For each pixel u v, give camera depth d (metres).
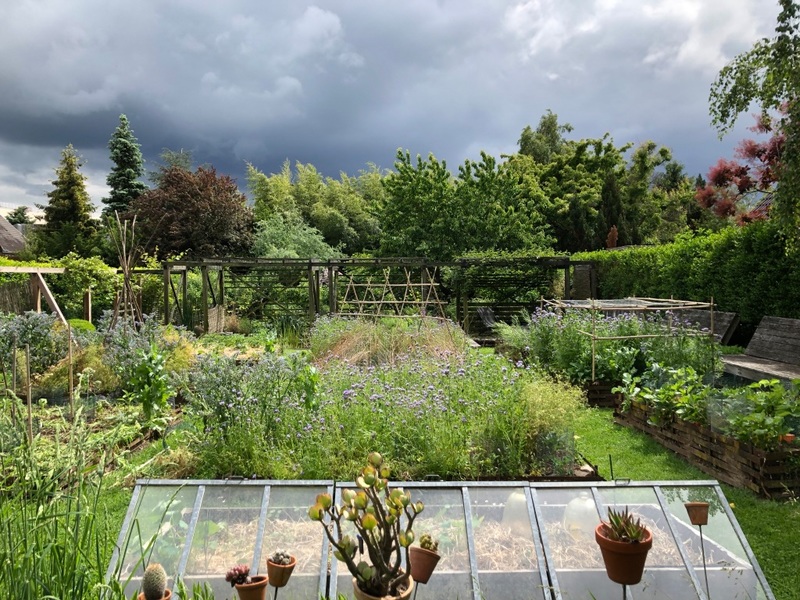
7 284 12.92
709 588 2.40
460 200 23.70
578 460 4.77
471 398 5.12
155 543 2.48
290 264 15.91
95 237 28.58
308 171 35.53
